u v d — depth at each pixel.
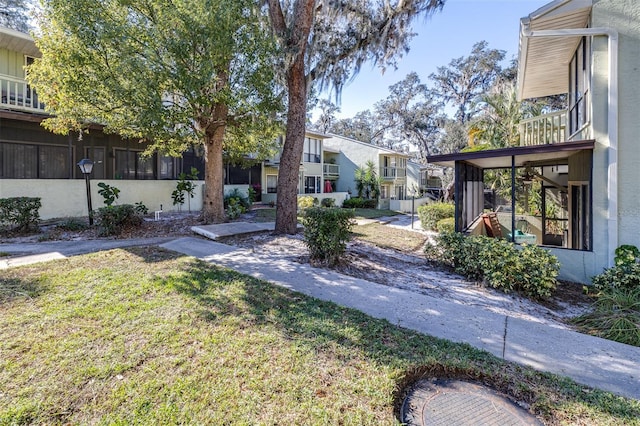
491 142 13.81
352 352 2.91
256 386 2.39
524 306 4.56
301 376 2.53
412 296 4.48
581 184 6.61
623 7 5.58
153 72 7.34
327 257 5.73
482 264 5.27
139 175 13.79
